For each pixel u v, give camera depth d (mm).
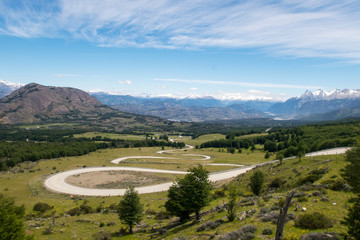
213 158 177125
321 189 36812
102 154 185750
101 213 61062
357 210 18094
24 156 145375
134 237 39500
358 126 195750
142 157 178375
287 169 74375
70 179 112250
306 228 22766
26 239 27312
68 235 41531
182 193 42562
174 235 32781
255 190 54938
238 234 22938
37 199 81750
